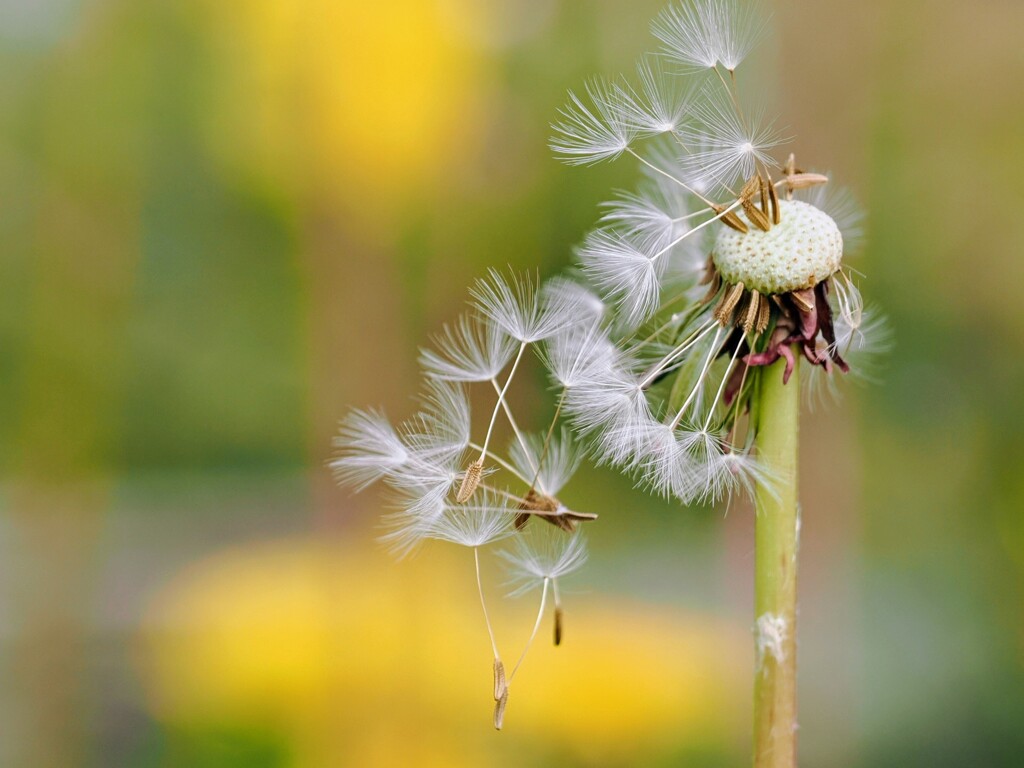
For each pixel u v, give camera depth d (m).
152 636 0.78
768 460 0.34
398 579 0.73
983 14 0.97
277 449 1.29
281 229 1.19
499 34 1.05
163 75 1.15
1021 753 0.67
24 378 1.11
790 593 0.34
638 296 0.35
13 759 0.70
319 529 0.87
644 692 0.69
